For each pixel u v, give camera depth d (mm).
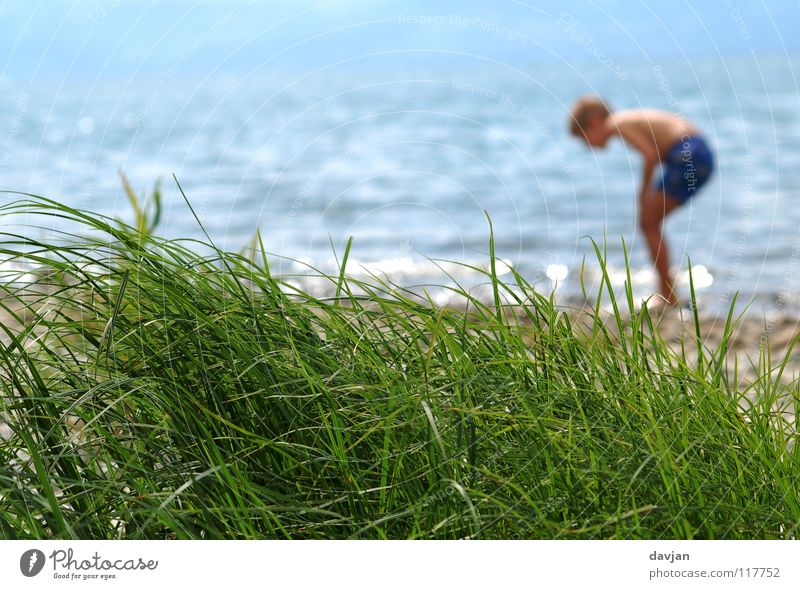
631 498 1667
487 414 1755
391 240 8750
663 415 1761
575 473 1687
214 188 11953
